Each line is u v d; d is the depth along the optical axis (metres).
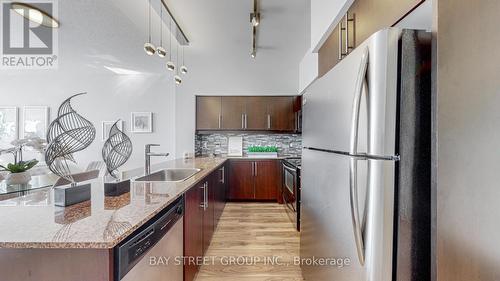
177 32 3.45
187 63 4.88
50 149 1.24
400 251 0.94
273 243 2.87
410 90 0.94
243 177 4.80
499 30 0.76
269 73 5.01
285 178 4.26
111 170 1.59
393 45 0.94
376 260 0.95
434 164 0.90
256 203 4.71
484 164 0.78
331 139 1.37
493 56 0.77
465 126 0.82
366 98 0.99
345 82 1.19
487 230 0.78
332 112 1.36
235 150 5.34
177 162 3.57
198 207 2.21
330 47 2.15
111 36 3.51
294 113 5.00
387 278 0.94
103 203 1.32
